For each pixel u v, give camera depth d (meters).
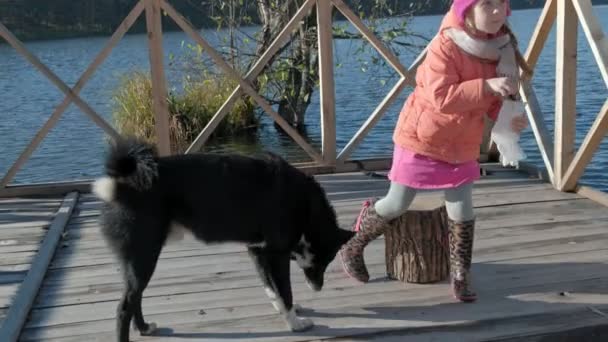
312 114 11.90
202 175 2.90
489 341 2.93
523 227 4.40
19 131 11.25
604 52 4.59
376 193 5.32
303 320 3.09
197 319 3.23
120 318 2.86
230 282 3.66
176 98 10.70
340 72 14.45
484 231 4.36
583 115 10.13
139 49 19.95
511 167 5.94
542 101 11.28
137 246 2.80
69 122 11.68
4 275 3.85
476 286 3.52
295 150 9.72
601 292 3.38
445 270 3.58
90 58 19.08
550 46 17.89
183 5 12.27
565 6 4.88
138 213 2.79
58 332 3.12
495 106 3.15
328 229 3.13
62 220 4.73
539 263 3.79
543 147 5.38
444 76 2.97
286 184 3.00
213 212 2.89
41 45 23.44
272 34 9.86
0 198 5.45
